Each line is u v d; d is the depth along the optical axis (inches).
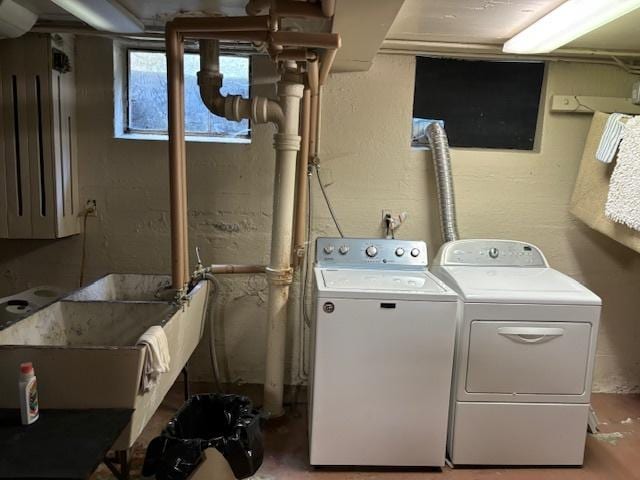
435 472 90.5
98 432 54.7
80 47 107.7
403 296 85.7
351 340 86.2
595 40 101.7
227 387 118.9
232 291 117.9
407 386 88.0
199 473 72.9
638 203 95.3
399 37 104.8
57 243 113.3
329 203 115.9
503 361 89.3
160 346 65.2
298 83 93.6
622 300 121.6
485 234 119.1
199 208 115.0
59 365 59.7
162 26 103.0
